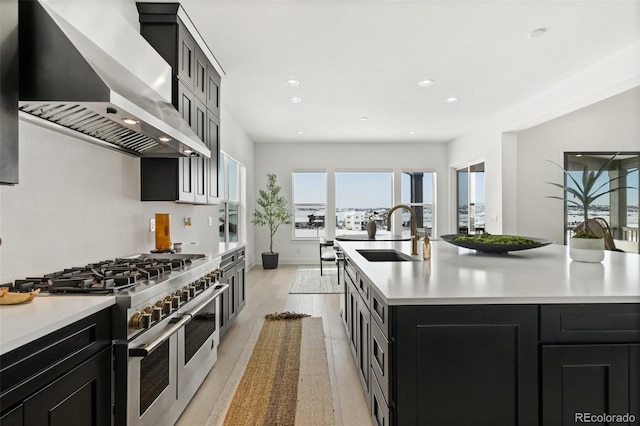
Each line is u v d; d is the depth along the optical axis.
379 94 4.68
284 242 8.02
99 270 1.84
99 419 1.33
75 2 1.75
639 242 5.82
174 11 2.63
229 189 6.18
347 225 8.08
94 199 2.18
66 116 1.66
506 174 5.64
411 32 3.07
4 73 1.30
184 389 2.04
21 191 1.65
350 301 2.95
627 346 1.41
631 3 2.65
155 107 1.97
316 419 2.02
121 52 2.06
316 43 3.25
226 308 3.38
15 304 1.29
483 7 2.71
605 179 5.87
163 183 2.70
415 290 1.48
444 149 8.07
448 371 1.41
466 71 3.92
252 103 5.05
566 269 1.96
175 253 2.77
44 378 1.07
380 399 1.65
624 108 5.77
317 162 8.01
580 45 3.32
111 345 1.42
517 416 1.41
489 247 2.49
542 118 4.79
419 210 8.16
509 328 1.41
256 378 2.53
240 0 2.60
